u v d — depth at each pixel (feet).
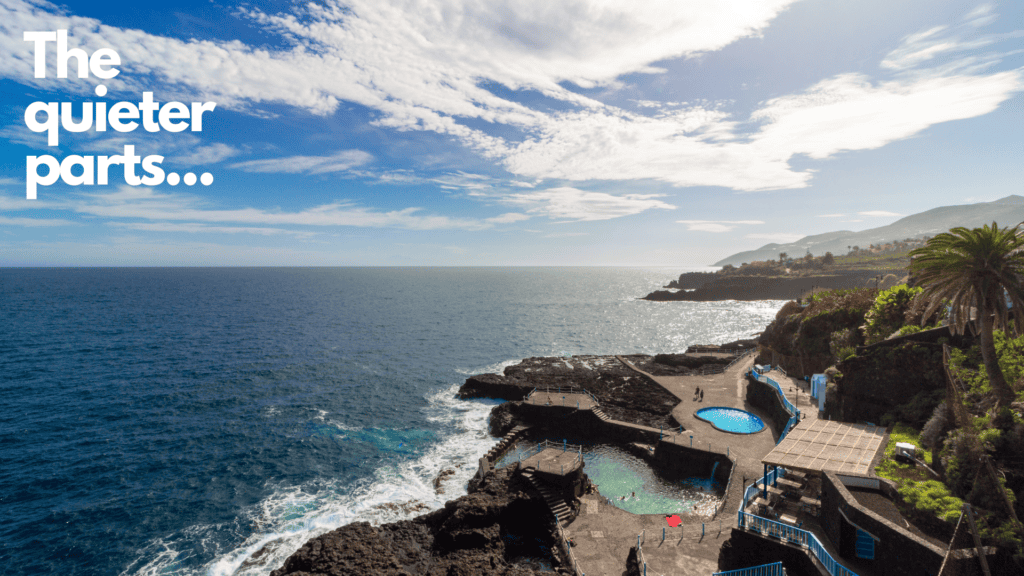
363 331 409.69
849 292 182.39
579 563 93.15
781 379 180.14
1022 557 54.54
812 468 81.92
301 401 209.97
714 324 490.90
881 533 66.28
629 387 214.48
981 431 72.59
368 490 132.16
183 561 101.60
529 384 219.00
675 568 86.74
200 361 277.64
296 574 90.12
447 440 168.25
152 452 153.69
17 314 448.65
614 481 137.90
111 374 243.60
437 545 104.32
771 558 77.92
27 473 137.59
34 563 100.48
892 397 106.11
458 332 417.90
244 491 130.72
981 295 83.61
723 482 129.39
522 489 118.01
